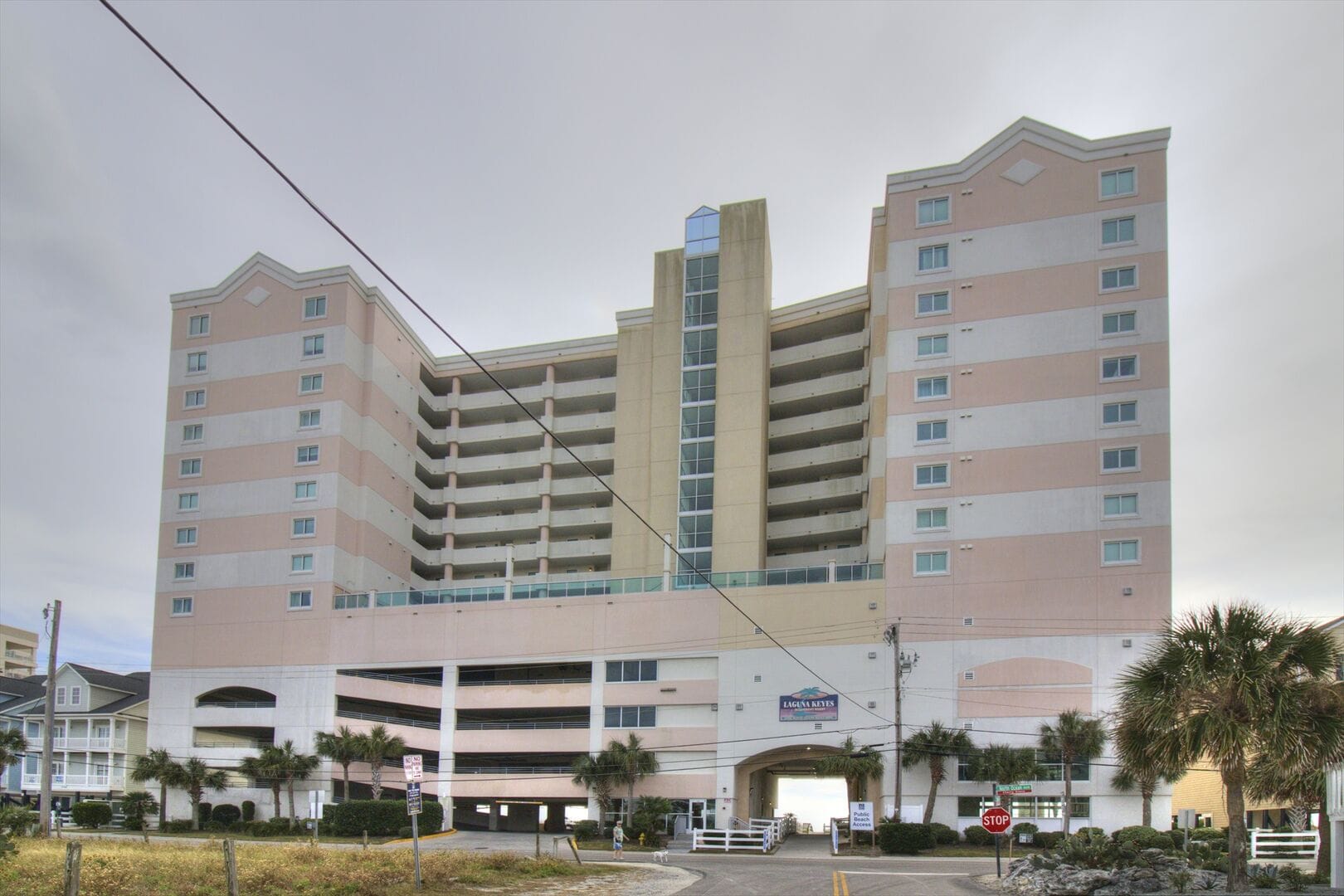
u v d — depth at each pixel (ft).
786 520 281.33
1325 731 85.05
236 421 291.38
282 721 269.44
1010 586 225.76
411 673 266.98
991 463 232.94
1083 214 237.86
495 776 250.16
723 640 241.96
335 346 286.87
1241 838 89.81
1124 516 222.69
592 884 118.93
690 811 228.22
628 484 294.46
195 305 302.86
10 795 293.84
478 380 329.72
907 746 213.05
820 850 191.01
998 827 118.93
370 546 287.89
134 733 298.76
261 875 95.35
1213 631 90.58
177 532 289.33
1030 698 219.00
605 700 247.29
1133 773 96.07
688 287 296.51
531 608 258.16
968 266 243.40
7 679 327.67
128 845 138.21
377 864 113.50
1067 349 233.35
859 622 233.14
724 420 282.56
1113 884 104.06
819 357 285.84
